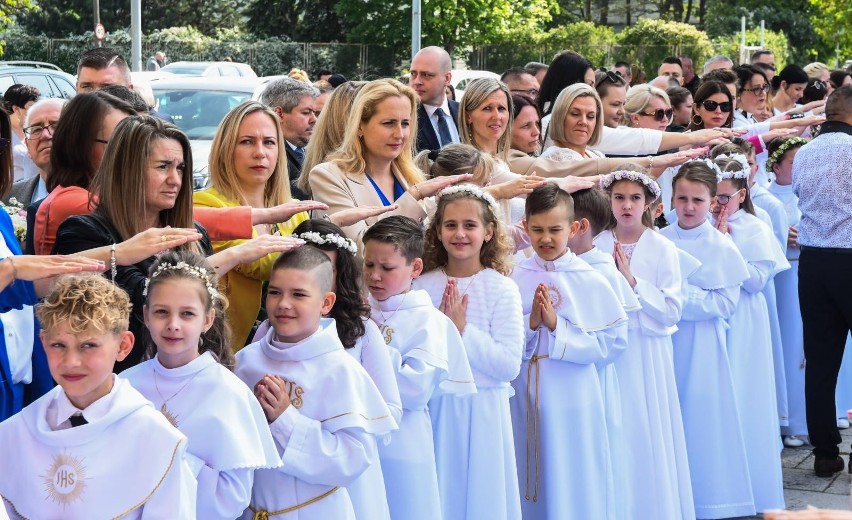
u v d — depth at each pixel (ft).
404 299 14.29
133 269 12.16
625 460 18.45
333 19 143.02
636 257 19.01
